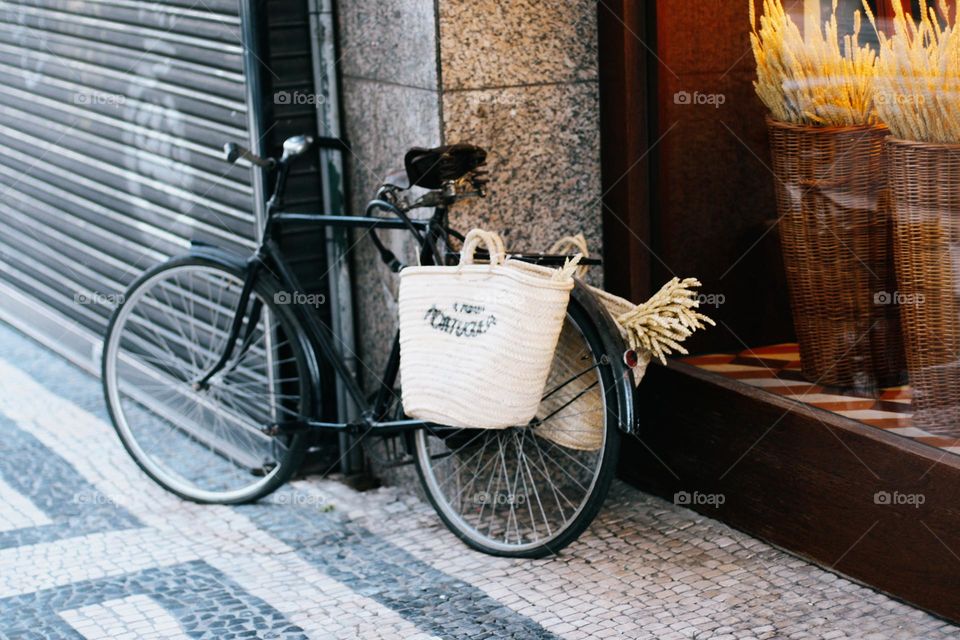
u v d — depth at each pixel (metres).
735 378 4.08
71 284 5.98
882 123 3.55
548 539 3.90
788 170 3.81
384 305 4.49
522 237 4.24
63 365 6.04
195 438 5.02
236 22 4.48
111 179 5.48
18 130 6.24
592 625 3.50
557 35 4.16
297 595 3.73
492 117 4.11
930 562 3.43
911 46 3.43
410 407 3.76
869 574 3.61
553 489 4.19
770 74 3.84
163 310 5.11
